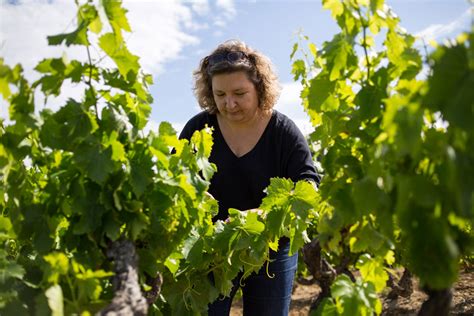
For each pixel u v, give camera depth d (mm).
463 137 1245
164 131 1969
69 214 1799
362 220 1686
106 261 1758
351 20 1680
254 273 2811
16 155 1763
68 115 1690
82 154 1664
